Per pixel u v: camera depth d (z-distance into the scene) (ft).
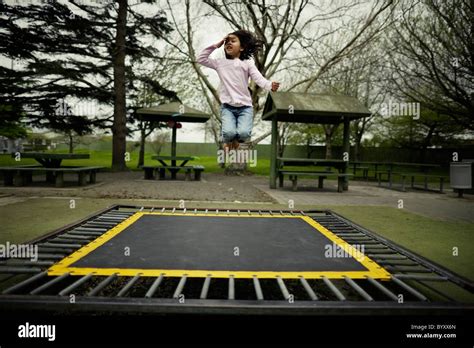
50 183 25.79
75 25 36.19
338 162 27.07
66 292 4.45
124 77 40.19
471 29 27.32
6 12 33.99
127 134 43.70
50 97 37.35
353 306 4.15
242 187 26.71
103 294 5.93
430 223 13.75
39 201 17.22
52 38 37.01
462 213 16.57
